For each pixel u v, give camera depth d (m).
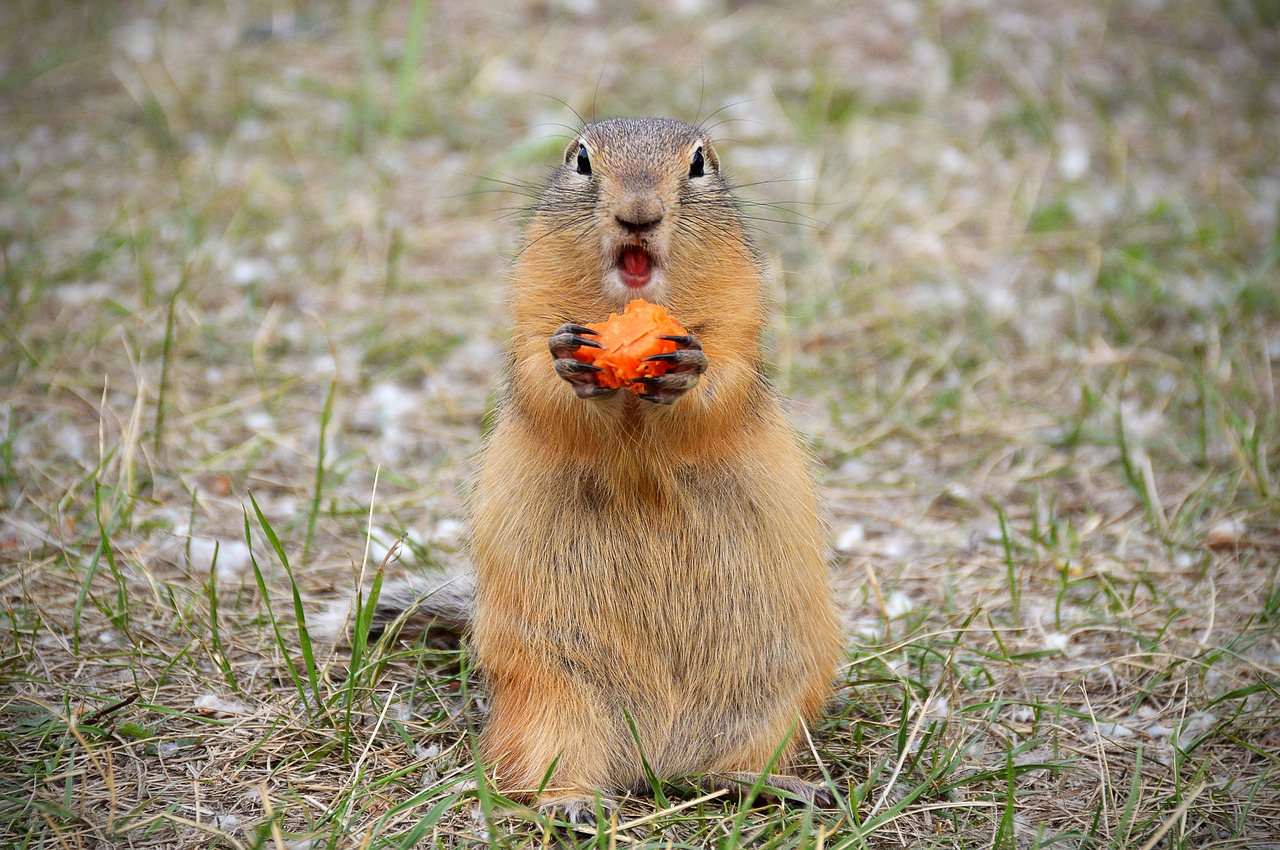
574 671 7.32
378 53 19.45
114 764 7.36
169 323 11.31
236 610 9.22
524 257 7.68
